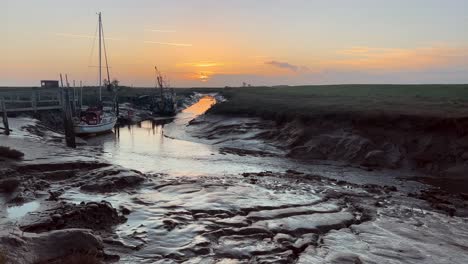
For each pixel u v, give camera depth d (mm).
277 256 10383
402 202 17125
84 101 72812
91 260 9141
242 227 12477
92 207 12562
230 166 26578
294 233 12312
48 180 18328
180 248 10625
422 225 13930
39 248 9383
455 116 28344
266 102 54656
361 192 18562
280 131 37594
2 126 36625
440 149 26547
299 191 18000
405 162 26875
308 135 33625
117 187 17297
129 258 9945
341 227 13359
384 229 13250
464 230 13516
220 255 10344
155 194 16453
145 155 31172
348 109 36625
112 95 82688
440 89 76812
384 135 29906
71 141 32875
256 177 21406
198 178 20266
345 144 30484
